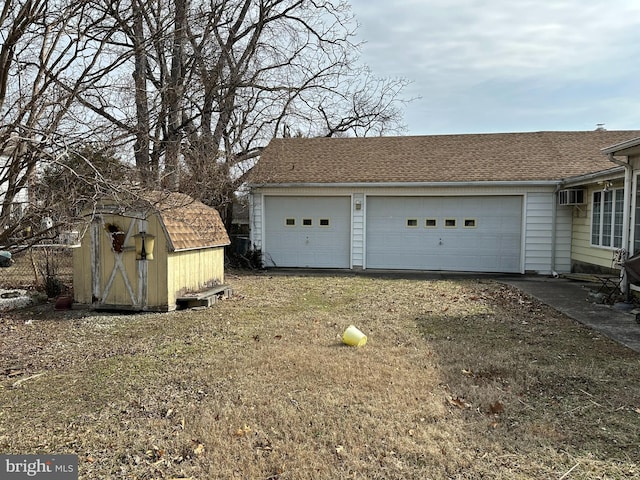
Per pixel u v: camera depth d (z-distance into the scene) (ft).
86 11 15.16
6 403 12.10
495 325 20.71
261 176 44.96
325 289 31.99
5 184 13.78
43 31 14.06
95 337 19.17
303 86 49.55
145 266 24.39
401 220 43.52
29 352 17.01
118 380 13.78
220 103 44.27
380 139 52.65
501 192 40.91
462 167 43.47
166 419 11.02
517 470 8.78
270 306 25.73
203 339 18.49
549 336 18.72
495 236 41.75
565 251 40.27
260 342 17.89
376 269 44.14
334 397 12.20
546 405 11.76
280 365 14.87
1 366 15.35
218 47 40.73
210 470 8.80
